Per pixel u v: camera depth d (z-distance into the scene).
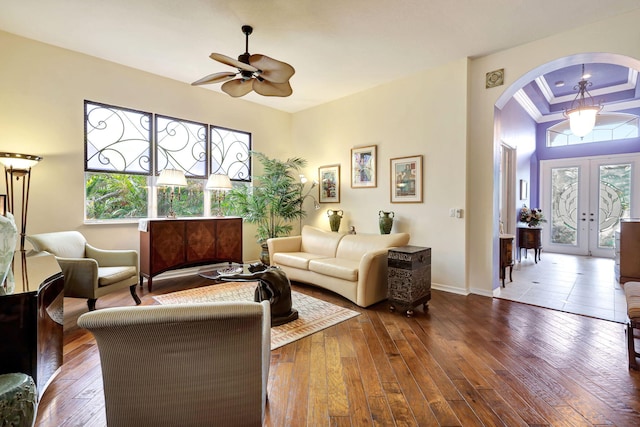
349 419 1.69
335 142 5.59
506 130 5.64
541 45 3.50
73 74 3.87
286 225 5.98
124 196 4.37
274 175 5.46
